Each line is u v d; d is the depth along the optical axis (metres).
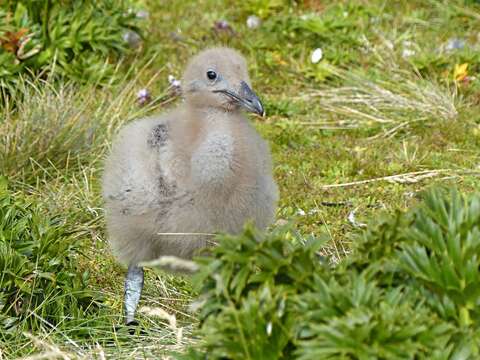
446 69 17.80
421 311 7.16
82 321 10.42
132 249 10.49
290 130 16.03
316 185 14.38
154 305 11.14
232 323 7.24
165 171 9.83
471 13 19.77
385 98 16.94
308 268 7.52
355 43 18.75
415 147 15.55
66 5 17.25
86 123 14.78
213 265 7.46
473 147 15.58
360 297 7.18
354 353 6.87
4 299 10.21
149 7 20.17
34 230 10.78
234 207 9.92
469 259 7.34
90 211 13.07
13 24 16.56
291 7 20.28
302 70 17.97
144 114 15.77
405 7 20.23
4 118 15.21
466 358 7.00
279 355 7.20
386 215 8.20
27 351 9.79
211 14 19.94
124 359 9.60
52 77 15.94
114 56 17.61
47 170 14.15
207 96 10.56
